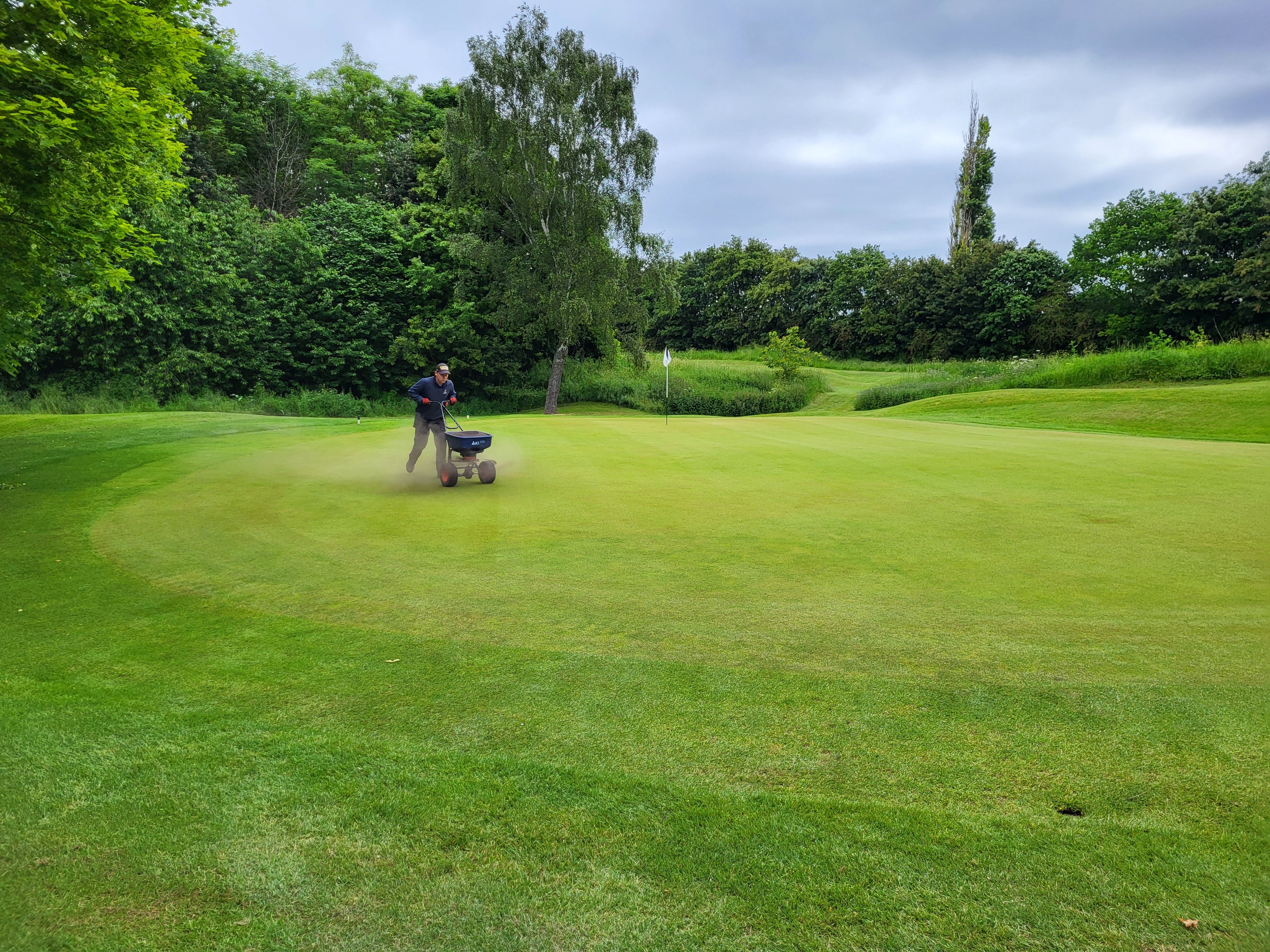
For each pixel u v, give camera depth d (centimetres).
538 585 511
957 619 437
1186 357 2586
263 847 238
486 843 238
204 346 3166
